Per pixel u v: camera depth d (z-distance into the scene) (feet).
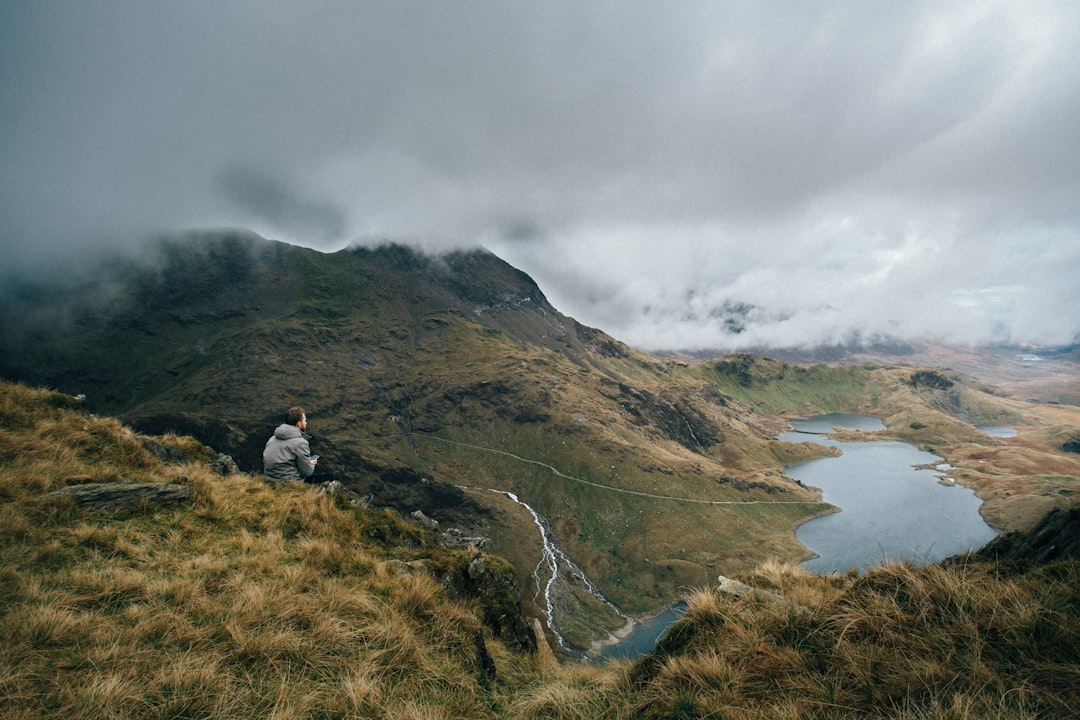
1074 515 23.84
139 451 45.03
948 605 19.89
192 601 24.11
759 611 24.04
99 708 16.42
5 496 30.22
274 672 20.67
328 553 32.35
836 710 16.40
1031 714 13.97
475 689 24.30
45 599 21.56
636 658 27.61
